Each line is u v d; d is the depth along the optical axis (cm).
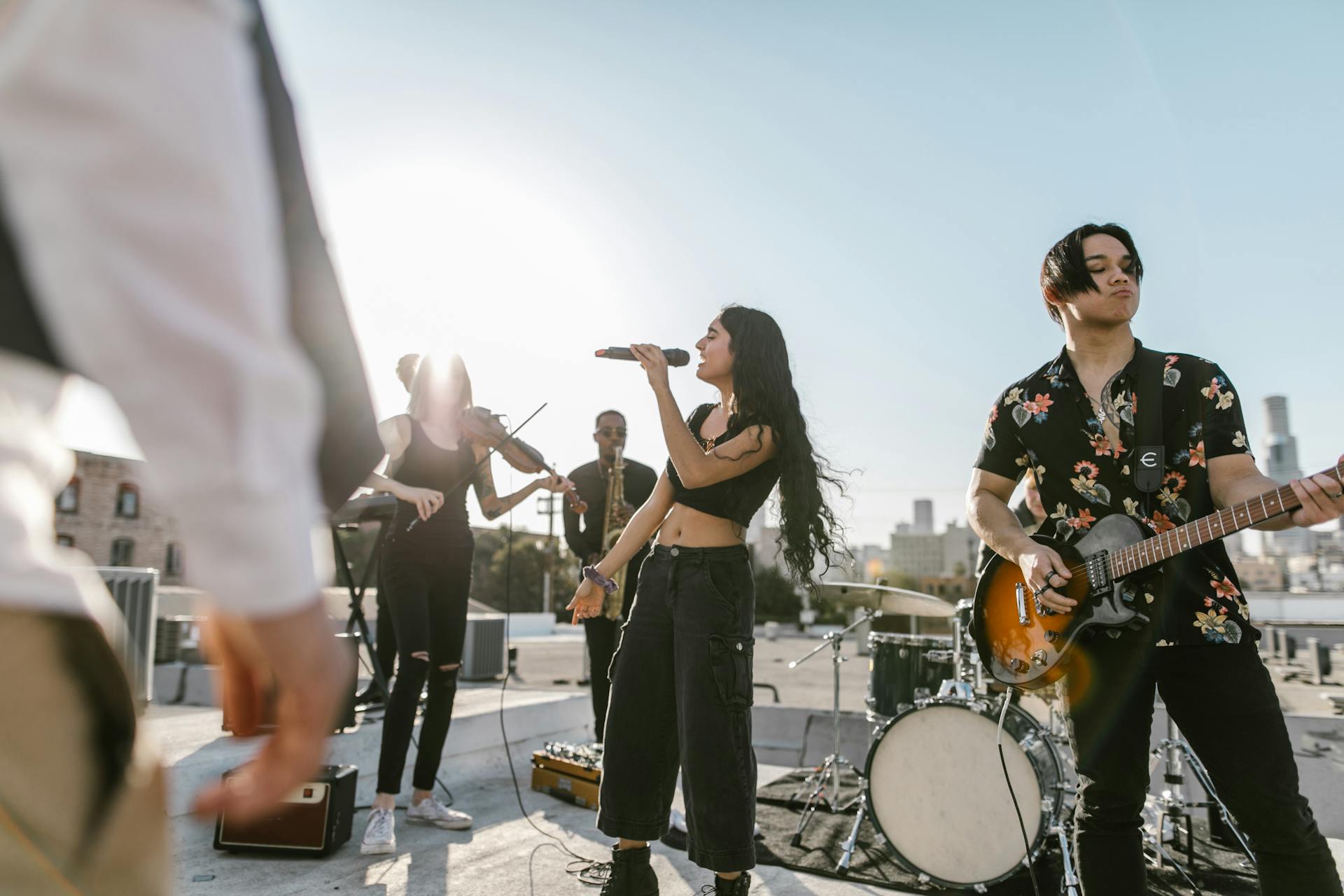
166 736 388
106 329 43
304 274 59
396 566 335
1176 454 210
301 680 51
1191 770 434
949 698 327
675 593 229
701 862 212
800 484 242
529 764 471
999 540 232
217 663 55
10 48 42
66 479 54
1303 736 455
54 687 50
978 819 308
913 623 547
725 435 245
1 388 45
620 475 476
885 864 330
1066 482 224
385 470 347
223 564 46
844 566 255
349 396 62
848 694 1180
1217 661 192
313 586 50
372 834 303
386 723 319
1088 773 207
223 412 44
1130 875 197
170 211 43
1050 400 229
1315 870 182
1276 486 186
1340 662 1928
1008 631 233
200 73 45
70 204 42
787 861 332
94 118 42
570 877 287
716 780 214
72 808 51
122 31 43
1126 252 215
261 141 49
